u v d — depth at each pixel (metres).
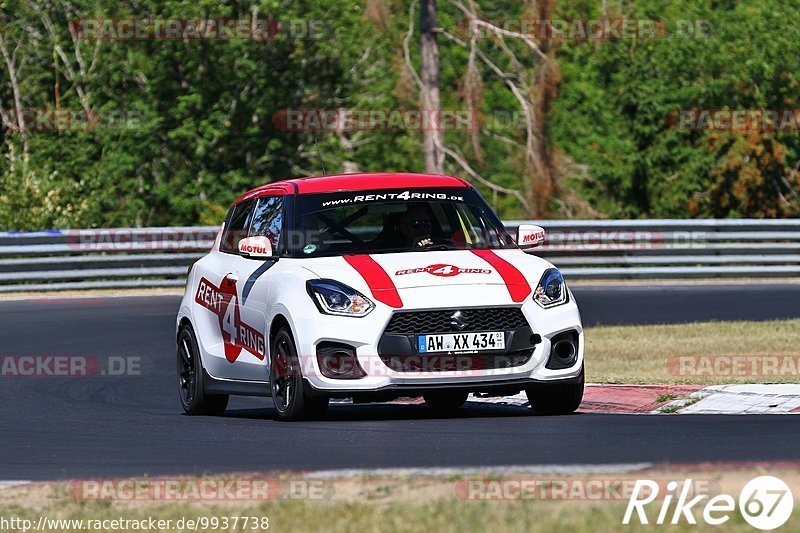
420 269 34.69
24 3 137.38
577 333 34.81
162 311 73.56
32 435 35.78
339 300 33.81
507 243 37.78
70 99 137.00
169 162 129.25
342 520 21.25
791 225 92.94
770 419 33.56
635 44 148.12
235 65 125.75
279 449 30.28
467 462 27.14
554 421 34.00
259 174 130.12
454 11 140.88
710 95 149.12
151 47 126.81
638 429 31.78
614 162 144.88
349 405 43.75
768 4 156.12
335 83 130.50
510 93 138.12
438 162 103.25
